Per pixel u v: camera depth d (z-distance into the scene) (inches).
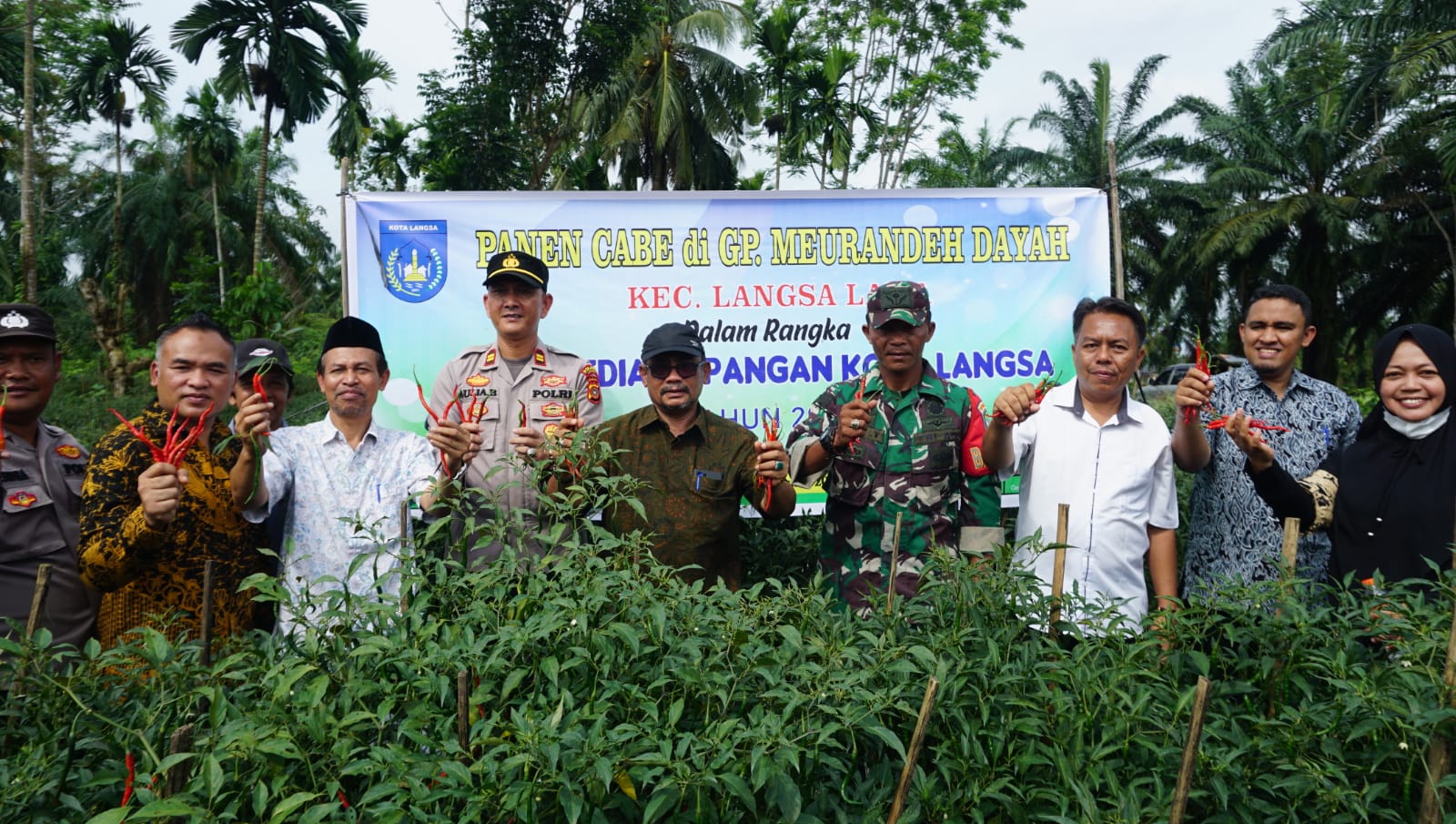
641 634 86.8
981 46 860.0
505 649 85.0
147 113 1045.2
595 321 201.6
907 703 84.5
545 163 756.6
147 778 73.8
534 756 69.9
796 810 72.0
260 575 86.6
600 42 716.7
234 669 90.6
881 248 207.8
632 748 73.6
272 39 783.1
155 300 1258.0
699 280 203.8
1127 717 84.6
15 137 972.6
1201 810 86.2
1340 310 1014.4
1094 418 136.9
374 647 80.9
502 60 706.2
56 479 122.3
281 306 699.4
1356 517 123.8
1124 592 134.2
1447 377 118.2
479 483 154.0
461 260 198.1
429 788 72.1
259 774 72.6
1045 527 136.7
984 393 210.7
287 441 131.6
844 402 146.2
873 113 831.7
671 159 988.6
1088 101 1222.9
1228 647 99.5
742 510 190.1
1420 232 922.1
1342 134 951.6
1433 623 91.7
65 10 948.0
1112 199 213.8
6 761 79.7
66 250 1219.9
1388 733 86.4
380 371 135.4
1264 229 954.1
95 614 123.3
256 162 1331.2
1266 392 153.6
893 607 99.0
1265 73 1043.3
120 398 657.0
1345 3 716.0
